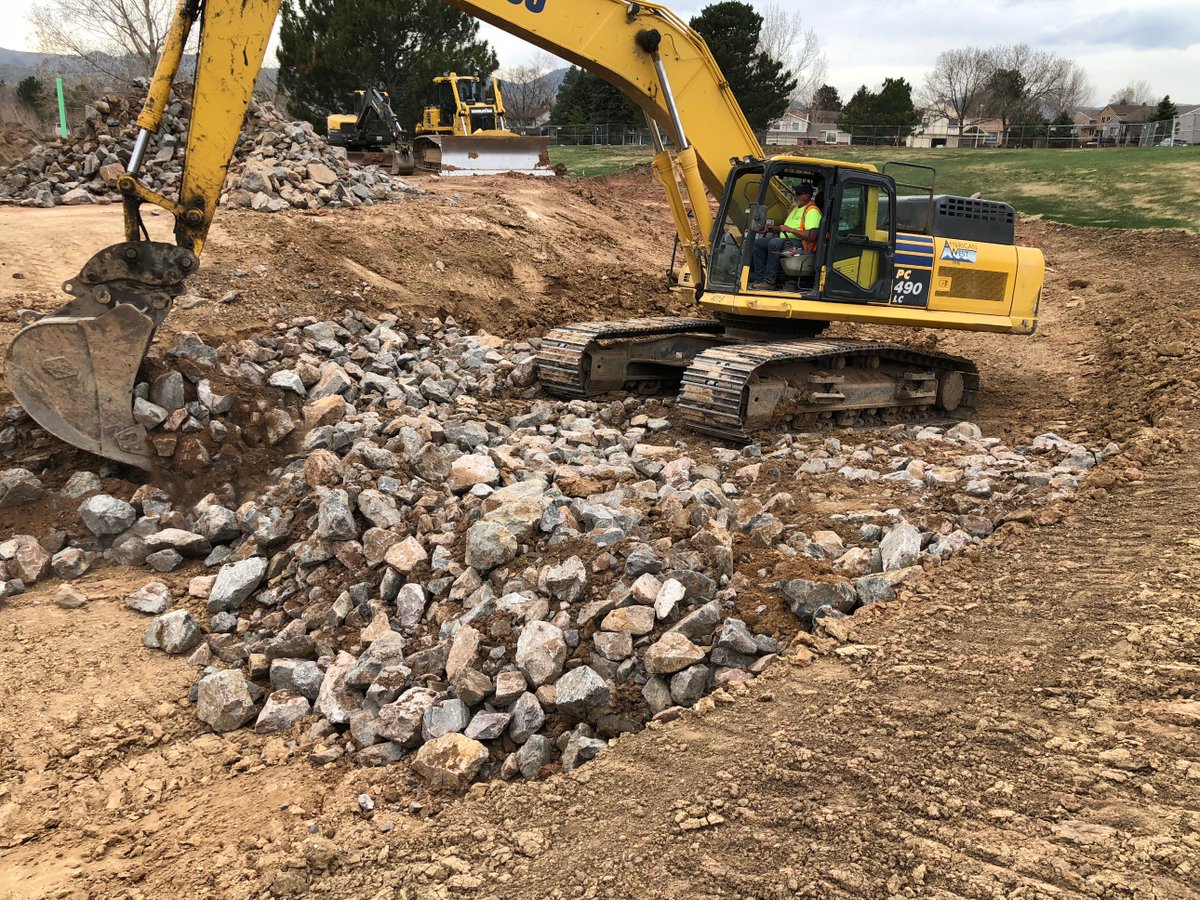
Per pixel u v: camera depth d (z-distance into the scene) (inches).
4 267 447.2
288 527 283.0
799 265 392.2
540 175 979.3
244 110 308.3
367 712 210.7
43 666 233.1
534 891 143.4
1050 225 1019.3
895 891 130.3
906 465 343.3
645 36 380.2
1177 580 223.8
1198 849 129.1
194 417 328.2
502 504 266.2
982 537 275.9
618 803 165.6
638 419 403.9
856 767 162.6
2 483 292.4
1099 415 414.3
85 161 624.1
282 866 159.6
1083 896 124.0
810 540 265.7
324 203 639.8
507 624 222.4
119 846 177.9
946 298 411.5
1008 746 164.1
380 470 303.6
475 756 189.9
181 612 245.9
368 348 463.8
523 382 453.4
